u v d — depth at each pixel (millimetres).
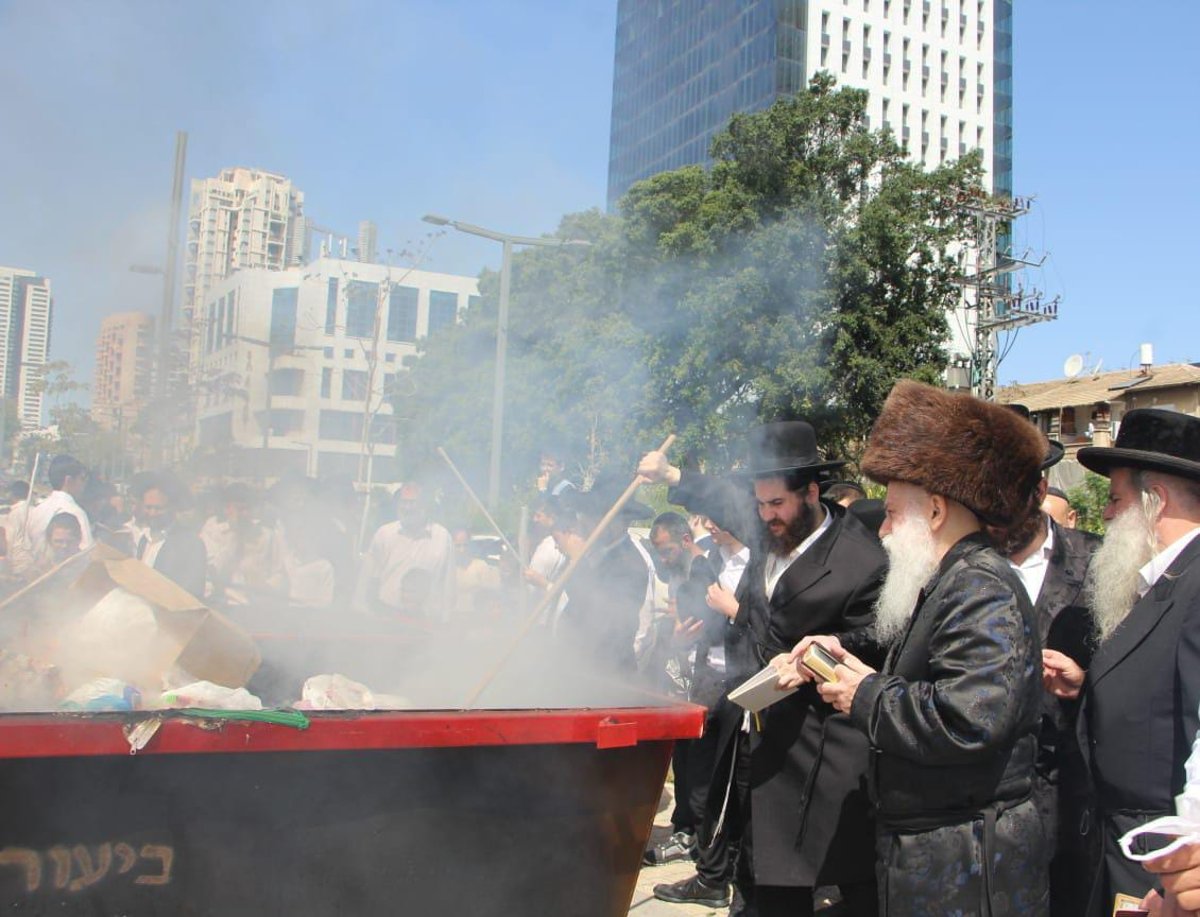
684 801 4449
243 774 1858
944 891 1917
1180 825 1585
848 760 2553
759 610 2961
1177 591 2076
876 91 66500
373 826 1967
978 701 1849
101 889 1768
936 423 2047
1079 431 35312
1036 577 2744
